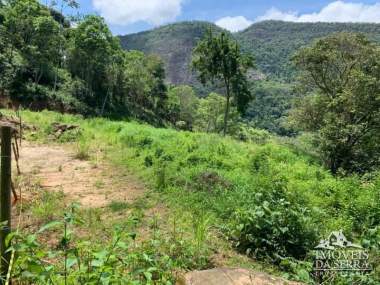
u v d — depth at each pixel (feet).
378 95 64.49
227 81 123.54
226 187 29.99
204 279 13.00
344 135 67.10
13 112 68.85
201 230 18.90
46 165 36.50
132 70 192.13
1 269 10.53
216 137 63.67
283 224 20.22
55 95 138.00
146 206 24.88
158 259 15.25
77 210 22.89
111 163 38.27
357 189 35.32
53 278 9.50
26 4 136.77
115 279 9.34
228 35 123.44
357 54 75.10
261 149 51.98
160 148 41.83
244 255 19.25
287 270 17.90
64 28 180.55
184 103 246.27
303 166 46.06
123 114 182.19
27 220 21.02
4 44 136.15
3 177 11.52
